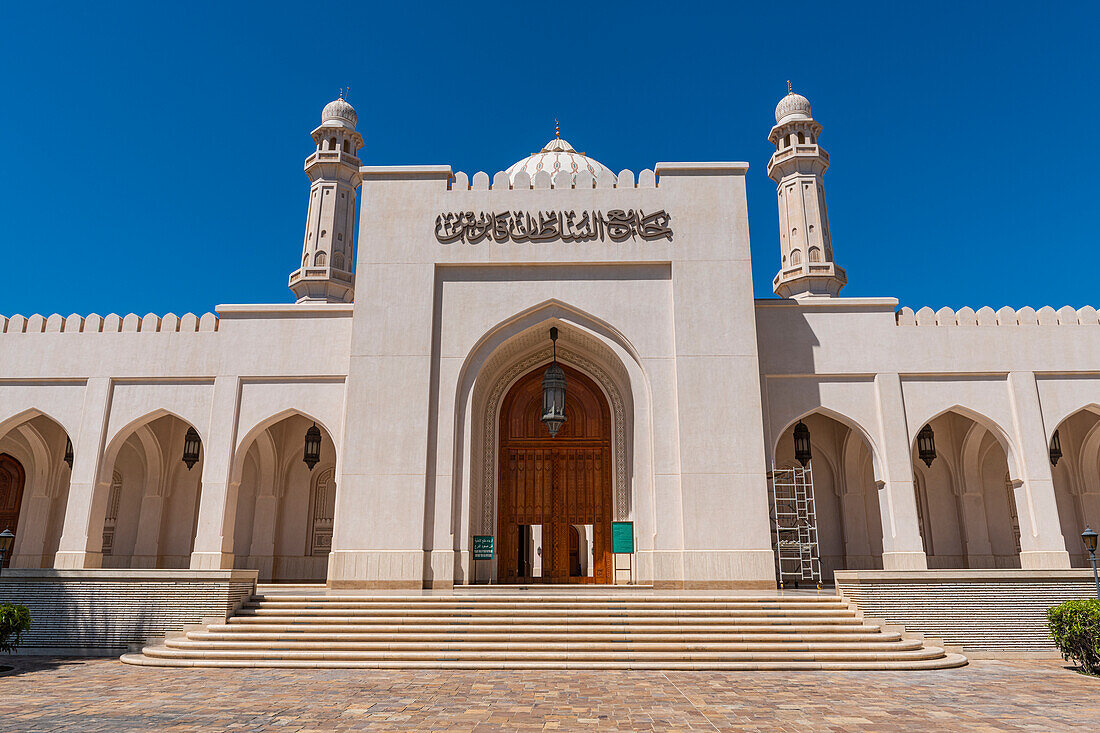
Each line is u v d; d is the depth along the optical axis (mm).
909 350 13797
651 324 13406
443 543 12453
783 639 9141
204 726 5535
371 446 12719
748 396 12836
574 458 15094
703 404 12828
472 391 13320
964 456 16016
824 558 15812
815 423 16375
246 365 14070
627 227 13727
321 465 17109
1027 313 13961
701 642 9094
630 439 14305
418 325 13289
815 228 18828
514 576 14570
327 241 19500
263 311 14297
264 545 16250
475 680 7676
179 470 16609
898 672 8352
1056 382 13695
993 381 13734
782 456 16109
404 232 13766
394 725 5570
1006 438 13500
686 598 10422
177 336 14375
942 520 16016
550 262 13602
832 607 10344
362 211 13875
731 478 12523
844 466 16078
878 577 10430
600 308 13500
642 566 12688
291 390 13969
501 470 15000
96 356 14336
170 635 9914
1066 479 16047
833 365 13773
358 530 12383
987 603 10352
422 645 8930
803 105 19906
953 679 7883
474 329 13422
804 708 6250
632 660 8656
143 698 6703
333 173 20172
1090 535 10648
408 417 12852
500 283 13641
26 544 16234
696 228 13664
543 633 9312
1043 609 10367
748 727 5531
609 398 15055
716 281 13383
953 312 14008
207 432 13852
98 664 9109
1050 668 8852
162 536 16188
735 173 13961
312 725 5566
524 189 14000
